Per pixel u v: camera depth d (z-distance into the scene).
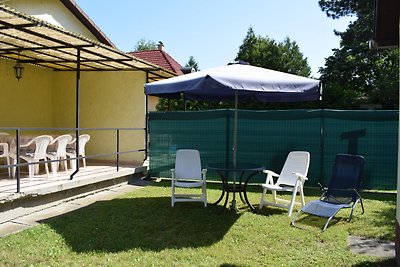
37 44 7.25
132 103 10.11
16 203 5.59
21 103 9.76
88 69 10.15
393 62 17.56
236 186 6.67
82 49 7.25
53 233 4.74
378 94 13.72
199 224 5.24
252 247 4.36
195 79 5.22
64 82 10.68
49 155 7.43
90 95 10.49
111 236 4.67
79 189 7.06
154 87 5.75
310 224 5.31
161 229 4.99
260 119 8.41
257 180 8.55
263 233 4.87
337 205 5.46
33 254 4.02
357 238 4.75
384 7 4.67
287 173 6.63
